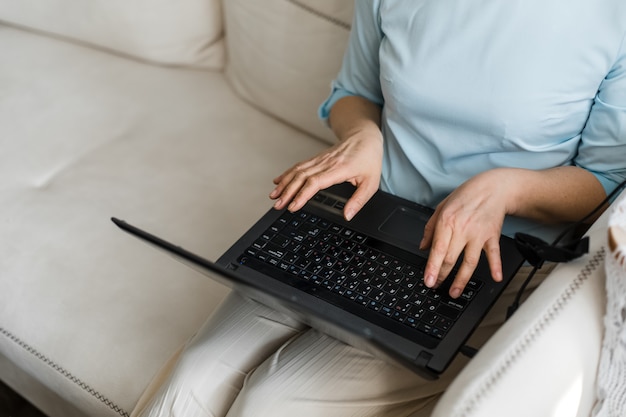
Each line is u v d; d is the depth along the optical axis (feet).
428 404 3.53
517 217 3.81
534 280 3.69
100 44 6.06
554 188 3.57
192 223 4.67
